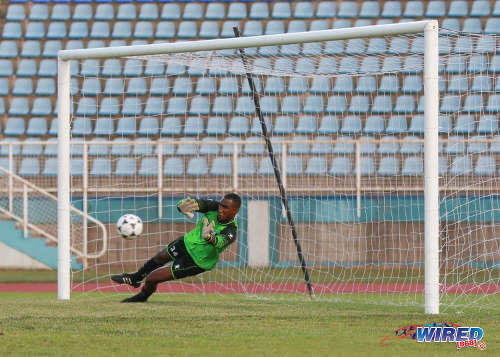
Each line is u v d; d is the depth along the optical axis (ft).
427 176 96.68
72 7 261.44
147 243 190.39
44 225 192.44
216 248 96.53
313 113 223.51
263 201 188.85
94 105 232.73
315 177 187.32
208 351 61.31
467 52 150.82
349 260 185.06
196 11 260.21
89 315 83.82
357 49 172.86
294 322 78.79
